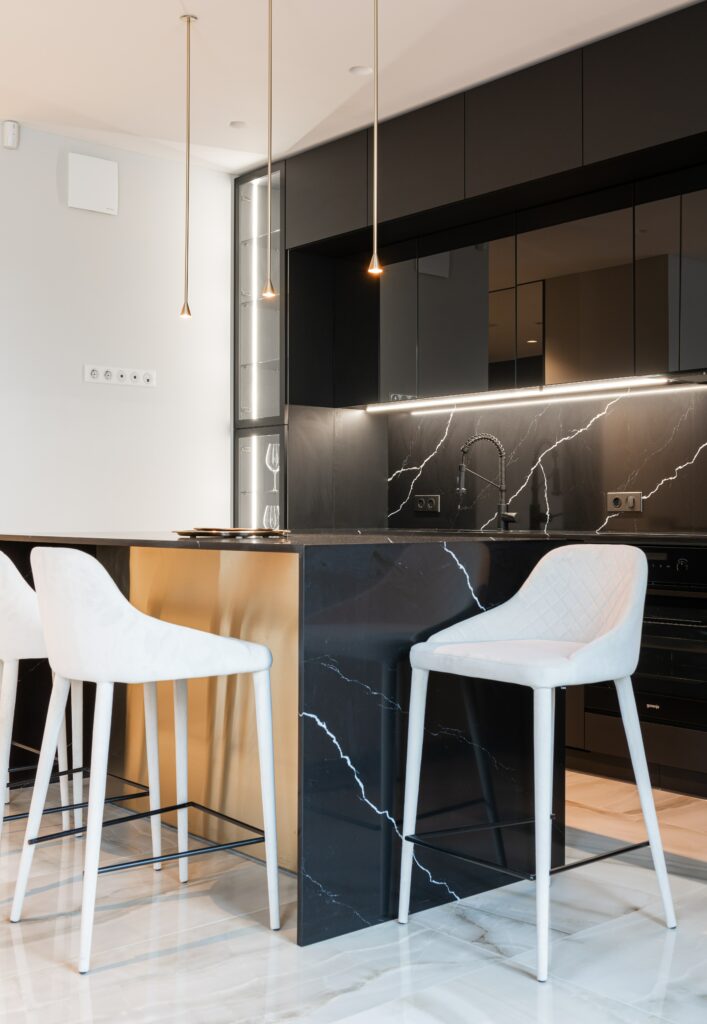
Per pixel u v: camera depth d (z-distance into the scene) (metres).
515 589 2.87
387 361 5.13
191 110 4.59
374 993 2.12
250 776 2.90
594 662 2.31
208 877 2.81
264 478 5.46
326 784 2.42
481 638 2.65
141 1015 2.03
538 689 2.22
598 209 4.20
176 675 2.36
